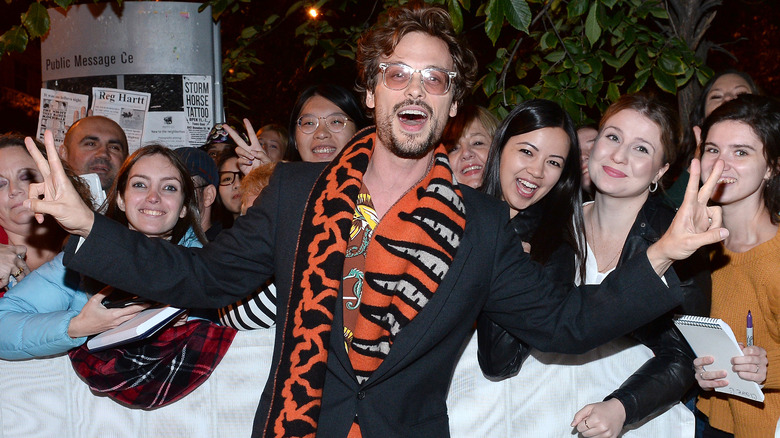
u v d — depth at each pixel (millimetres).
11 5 10531
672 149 2836
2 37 4262
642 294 2080
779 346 2783
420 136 2182
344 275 2188
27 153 3230
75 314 2498
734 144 2764
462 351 2834
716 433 3076
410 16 2232
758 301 2791
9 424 2734
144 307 2445
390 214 2213
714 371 2514
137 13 4410
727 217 2881
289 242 2174
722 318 2881
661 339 2648
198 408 2768
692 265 2713
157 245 2084
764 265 2764
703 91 4215
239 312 2680
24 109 13086
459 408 2844
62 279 2684
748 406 2869
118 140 4246
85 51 4457
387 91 2184
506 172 3119
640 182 2799
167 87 4477
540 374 2875
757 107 2775
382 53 2244
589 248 2973
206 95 4535
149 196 2975
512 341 2494
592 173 2881
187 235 3164
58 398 2754
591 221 3045
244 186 3287
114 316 2424
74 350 2697
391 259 2145
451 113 2383
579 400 2900
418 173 2271
